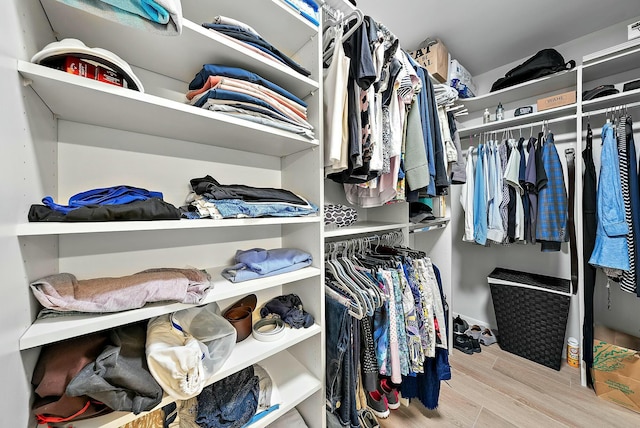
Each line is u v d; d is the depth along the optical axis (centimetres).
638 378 137
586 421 132
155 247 86
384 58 97
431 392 132
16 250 45
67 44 49
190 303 66
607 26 174
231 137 87
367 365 109
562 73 170
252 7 81
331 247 125
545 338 180
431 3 152
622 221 144
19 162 46
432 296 137
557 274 201
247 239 109
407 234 160
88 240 74
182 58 78
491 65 225
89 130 73
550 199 173
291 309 102
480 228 198
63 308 51
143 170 83
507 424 130
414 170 119
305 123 91
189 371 58
